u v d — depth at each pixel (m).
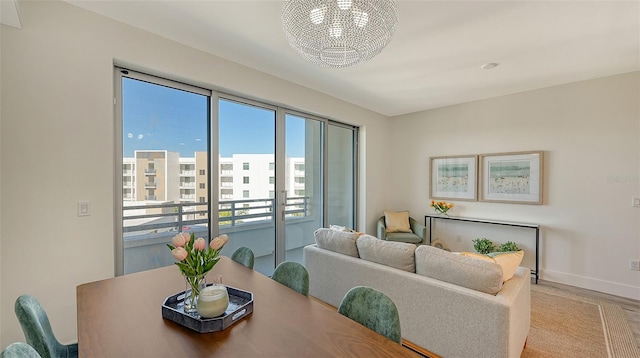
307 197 4.07
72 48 2.01
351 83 3.58
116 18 2.17
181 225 2.78
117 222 2.36
